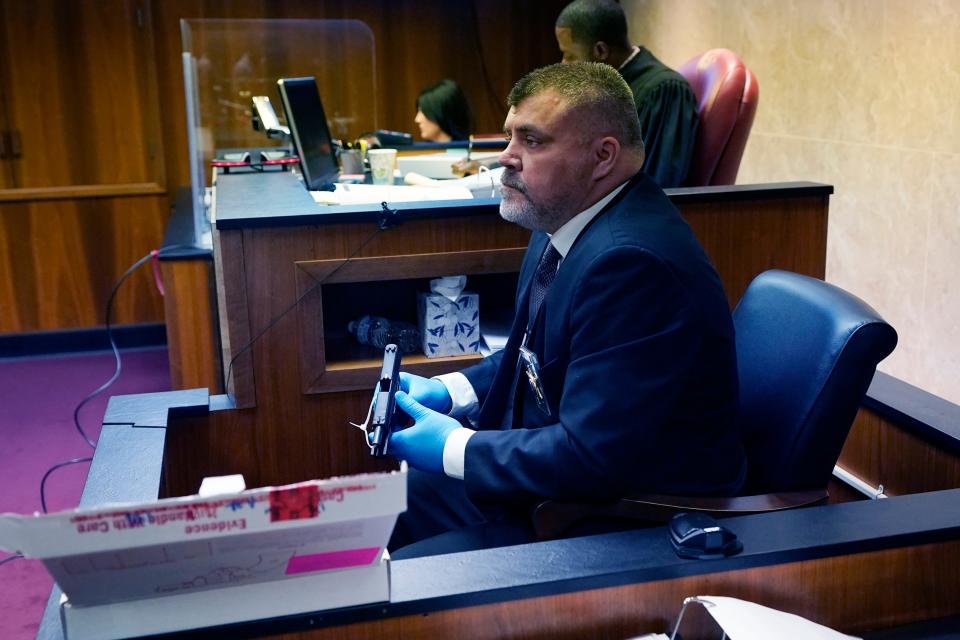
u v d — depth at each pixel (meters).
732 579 1.27
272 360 2.13
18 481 3.50
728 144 3.01
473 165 3.07
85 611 1.09
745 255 2.49
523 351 1.68
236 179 2.81
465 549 1.63
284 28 4.01
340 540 1.07
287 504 1.00
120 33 4.86
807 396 1.61
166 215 5.08
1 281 4.94
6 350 4.99
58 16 4.78
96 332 5.08
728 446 1.60
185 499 0.97
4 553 2.95
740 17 4.36
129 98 4.93
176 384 3.36
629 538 1.32
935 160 3.38
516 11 5.47
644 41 5.29
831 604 1.32
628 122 1.62
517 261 2.25
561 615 1.23
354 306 2.48
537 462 1.52
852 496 1.98
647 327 1.50
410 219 2.16
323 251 2.13
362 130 4.28
